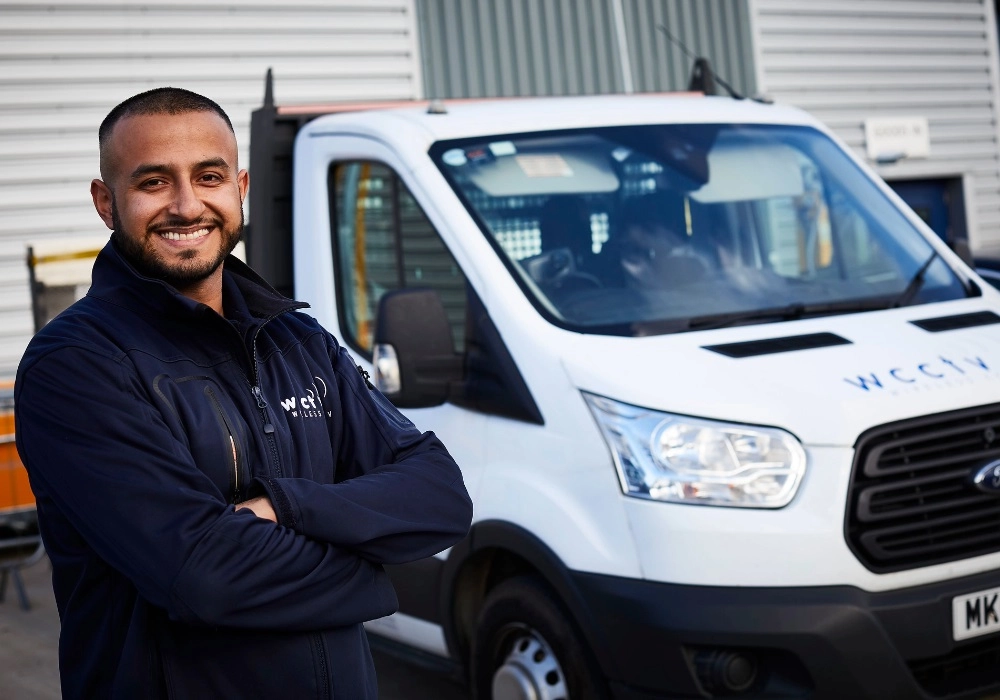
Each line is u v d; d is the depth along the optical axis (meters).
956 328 4.01
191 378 1.96
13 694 5.28
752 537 3.30
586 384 3.62
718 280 4.22
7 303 9.36
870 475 3.38
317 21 10.33
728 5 12.02
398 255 4.44
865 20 12.74
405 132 4.51
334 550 1.94
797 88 12.38
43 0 9.40
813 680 3.27
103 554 1.84
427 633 4.23
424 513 2.07
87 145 9.55
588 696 3.58
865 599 3.32
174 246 1.97
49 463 1.86
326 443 2.12
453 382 4.02
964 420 3.55
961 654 3.48
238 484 1.96
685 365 3.60
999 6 13.63
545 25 11.22
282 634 1.91
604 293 4.04
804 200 4.62
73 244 8.93
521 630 3.83
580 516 3.54
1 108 9.32
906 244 4.61
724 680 3.31
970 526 3.50
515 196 4.26
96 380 1.86
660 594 3.32
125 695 1.86
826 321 4.02
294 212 5.07
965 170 13.32
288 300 2.11
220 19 9.97
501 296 3.95
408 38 10.67
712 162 4.62
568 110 4.76
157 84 9.77
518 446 3.76
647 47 11.64
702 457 3.37
